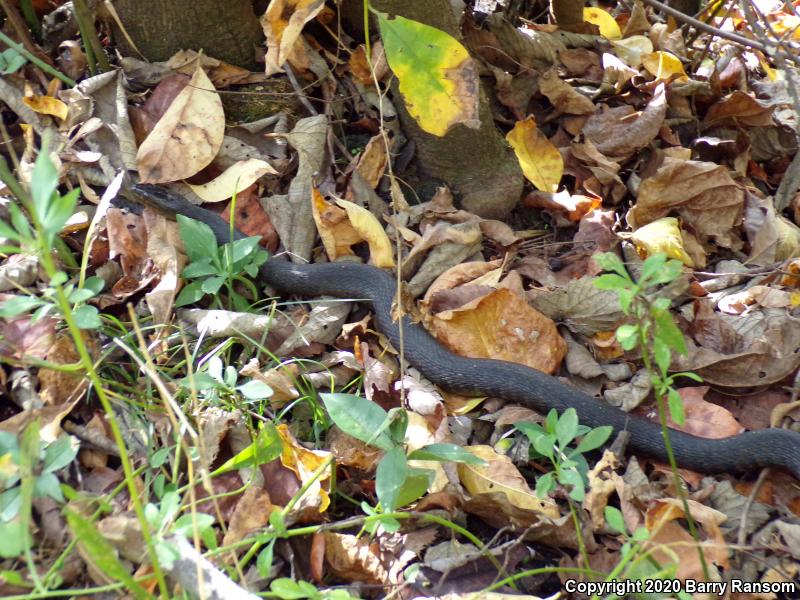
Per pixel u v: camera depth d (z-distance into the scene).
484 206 1.46
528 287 1.40
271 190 1.43
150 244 1.35
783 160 1.61
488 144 1.45
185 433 1.19
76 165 1.39
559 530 1.15
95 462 1.18
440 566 1.14
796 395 1.30
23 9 1.48
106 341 1.27
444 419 1.25
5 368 1.21
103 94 1.43
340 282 1.36
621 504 1.17
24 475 0.97
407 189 1.47
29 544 0.96
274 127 1.46
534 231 1.47
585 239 1.43
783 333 1.32
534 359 1.31
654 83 1.58
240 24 1.47
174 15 1.44
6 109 1.43
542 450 1.13
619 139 1.52
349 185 1.43
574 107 1.55
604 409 1.26
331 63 1.51
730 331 1.34
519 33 1.57
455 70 1.07
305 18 1.18
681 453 1.24
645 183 1.44
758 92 1.71
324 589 1.13
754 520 1.20
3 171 1.05
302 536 1.16
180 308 1.32
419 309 1.33
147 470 1.16
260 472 1.18
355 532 1.17
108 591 1.06
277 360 1.26
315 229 1.42
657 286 1.36
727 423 1.27
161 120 1.40
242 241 1.31
